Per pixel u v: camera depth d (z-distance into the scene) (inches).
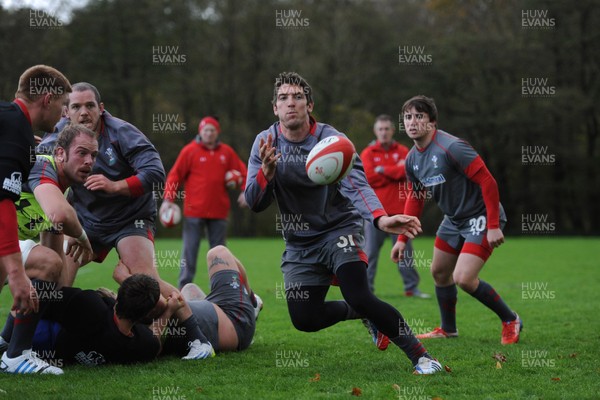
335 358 452.1
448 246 536.4
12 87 2384.4
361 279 398.6
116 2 2881.4
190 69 3009.4
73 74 2834.6
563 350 481.4
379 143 838.5
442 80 3009.4
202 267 1173.7
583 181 3075.8
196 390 357.4
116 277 477.1
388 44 3009.4
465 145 506.3
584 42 2888.8
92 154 396.5
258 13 2950.3
